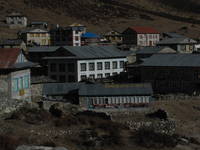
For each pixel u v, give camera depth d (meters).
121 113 94.81
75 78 128.50
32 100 96.75
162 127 86.56
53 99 99.00
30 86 94.00
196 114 99.50
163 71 120.31
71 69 129.38
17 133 64.50
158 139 75.38
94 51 137.00
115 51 143.50
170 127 87.44
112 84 101.19
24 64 86.94
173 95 109.25
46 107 87.44
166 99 107.00
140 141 73.06
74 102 100.50
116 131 75.50
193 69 115.31
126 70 138.75
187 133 86.31
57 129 71.38
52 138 66.19
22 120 73.19
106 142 68.88
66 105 87.31
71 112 84.81
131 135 75.94
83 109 89.56
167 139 76.31
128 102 98.25
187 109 101.44
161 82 120.62
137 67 132.12
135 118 91.88
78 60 127.88
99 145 67.69
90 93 98.06
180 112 98.75
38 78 112.25
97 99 98.06
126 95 98.06
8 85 80.19
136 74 131.75
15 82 83.25
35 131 68.25
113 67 137.75
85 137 69.00
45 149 42.91
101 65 134.25
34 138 63.34
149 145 71.94
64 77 130.75
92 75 132.12
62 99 101.31
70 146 64.56
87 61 130.50
